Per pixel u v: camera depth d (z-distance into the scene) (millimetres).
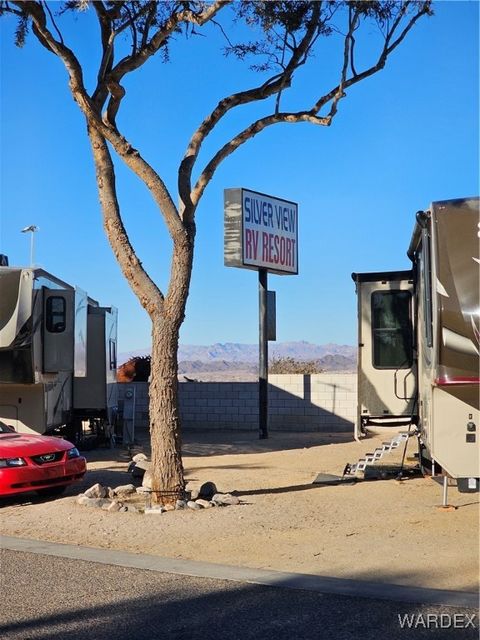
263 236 19672
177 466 10648
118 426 19938
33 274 14289
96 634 5910
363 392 13266
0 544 8930
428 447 9938
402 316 13195
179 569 7703
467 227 9039
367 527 9250
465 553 7969
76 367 15609
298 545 8531
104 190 10906
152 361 10695
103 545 8789
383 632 5824
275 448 17562
